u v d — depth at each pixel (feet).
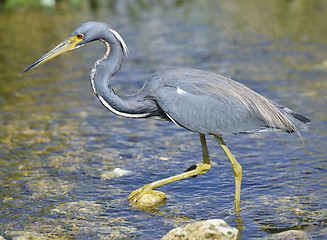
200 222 25.36
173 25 76.07
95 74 29.14
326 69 55.26
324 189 30.53
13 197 30.81
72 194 31.12
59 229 27.07
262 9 86.28
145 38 69.15
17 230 27.04
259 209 28.45
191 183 32.27
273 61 58.65
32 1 92.48
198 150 37.65
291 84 50.83
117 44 29.09
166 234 25.48
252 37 69.15
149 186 30.19
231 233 25.12
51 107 46.93
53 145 38.83
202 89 28.91
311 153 36.06
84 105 47.57
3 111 45.85
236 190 29.27
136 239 25.80
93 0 95.09
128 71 56.34
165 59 60.03
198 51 63.05
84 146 38.65
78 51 65.98
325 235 25.30
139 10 86.94
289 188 30.89
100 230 26.84
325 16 79.10
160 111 30.27
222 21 78.33
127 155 36.96
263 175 32.86
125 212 28.78
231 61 58.85
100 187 31.99
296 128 29.68
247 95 29.37
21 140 39.73
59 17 82.28
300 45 64.75
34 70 58.18
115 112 29.68
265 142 38.70
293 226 26.43
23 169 34.78
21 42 67.87
